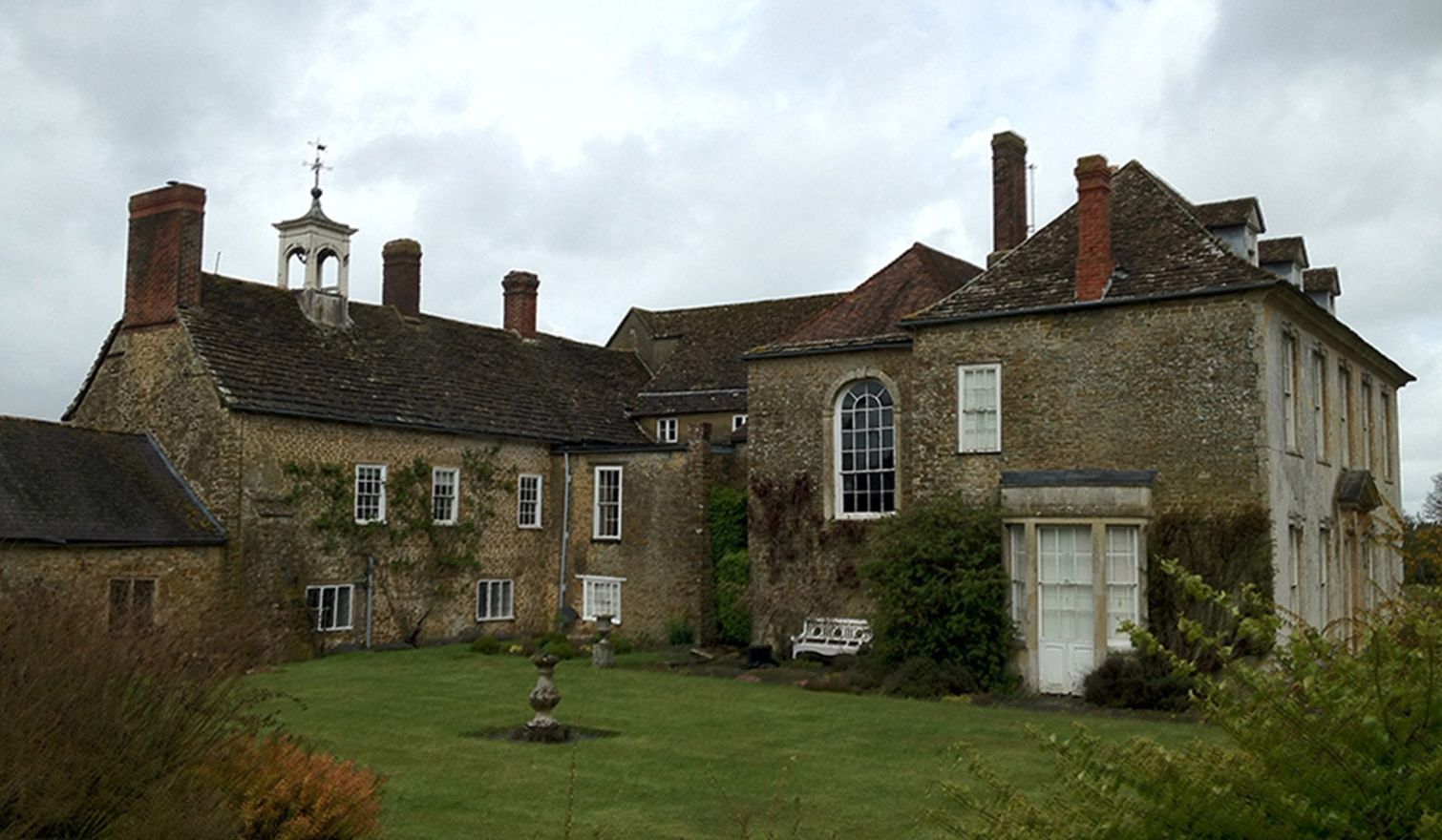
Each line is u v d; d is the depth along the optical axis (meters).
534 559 30.69
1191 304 19.84
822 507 24.83
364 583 26.55
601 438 33.12
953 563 20.25
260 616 23.97
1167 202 21.89
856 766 13.19
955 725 15.96
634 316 41.09
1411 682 4.62
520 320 36.12
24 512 21.02
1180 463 19.61
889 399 24.42
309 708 17.02
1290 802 4.47
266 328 27.31
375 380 28.38
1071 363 20.84
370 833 8.98
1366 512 24.59
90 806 7.53
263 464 24.78
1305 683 4.73
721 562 27.50
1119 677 18.19
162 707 7.99
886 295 25.73
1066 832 5.06
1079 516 19.53
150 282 26.25
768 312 37.28
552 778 12.34
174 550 23.09
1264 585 18.61
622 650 26.67
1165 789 4.78
